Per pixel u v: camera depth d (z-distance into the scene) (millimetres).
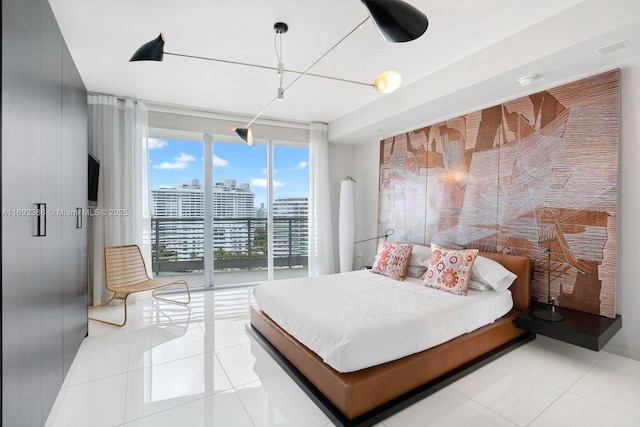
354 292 2902
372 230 5258
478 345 2428
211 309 3852
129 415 1882
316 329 2117
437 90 3234
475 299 2672
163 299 4223
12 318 1368
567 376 2271
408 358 2041
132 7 2188
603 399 2008
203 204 4793
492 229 3404
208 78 3402
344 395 1762
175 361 2541
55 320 1950
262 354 2668
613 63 2482
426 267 3529
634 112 2453
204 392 2119
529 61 2449
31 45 1575
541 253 2984
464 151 3697
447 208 3900
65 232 2170
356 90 3771
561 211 2842
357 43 2693
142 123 4094
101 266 3865
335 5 2189
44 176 1749
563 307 2840
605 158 2564
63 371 2145
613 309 2533
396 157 4691
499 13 2277
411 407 1929
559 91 2852
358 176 5566
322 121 5117
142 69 3180
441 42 2680
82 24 2391
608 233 2549
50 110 1850
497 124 3355
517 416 1849
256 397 2064
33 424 1587
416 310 2355
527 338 2828
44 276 1747
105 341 2908
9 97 1345
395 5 1409
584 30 2131
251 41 2654
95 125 3803
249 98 4031
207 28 2459
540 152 2992
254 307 3152
